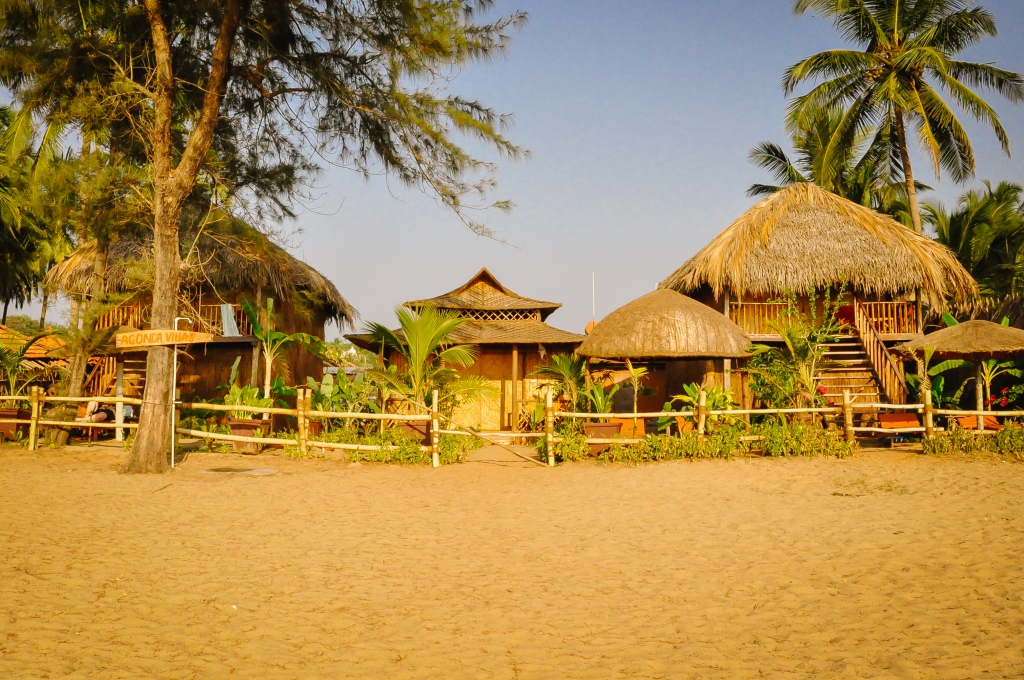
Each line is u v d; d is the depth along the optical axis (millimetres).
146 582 6727
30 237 28766
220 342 20375
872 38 26969
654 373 24906
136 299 19797
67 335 16641
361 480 12312
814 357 16531
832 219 21750
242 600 6328
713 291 21156
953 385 21062
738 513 9609
